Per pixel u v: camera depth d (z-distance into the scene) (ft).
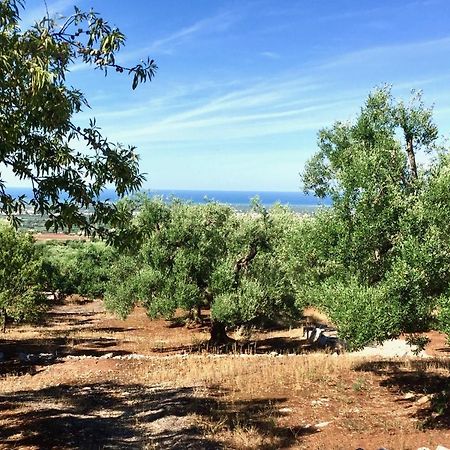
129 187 23.76
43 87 19.24
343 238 31.60
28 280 77.10
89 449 28.71
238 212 78.18
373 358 54.24
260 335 88.07
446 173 28.84
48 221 22.81
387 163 33.45
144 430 32.68
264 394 40.06
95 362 56.70
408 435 28.96
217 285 68.64
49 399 40.81
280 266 69.72
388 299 28.27
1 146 20.06
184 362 55.62
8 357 62.03
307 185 52.31
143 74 21.17
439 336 70.33
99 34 20.53
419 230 28.96
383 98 38.29
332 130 45.78
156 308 70.33
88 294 148.66
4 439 30.19
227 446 29.01
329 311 32.30
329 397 38.17
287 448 28.12
